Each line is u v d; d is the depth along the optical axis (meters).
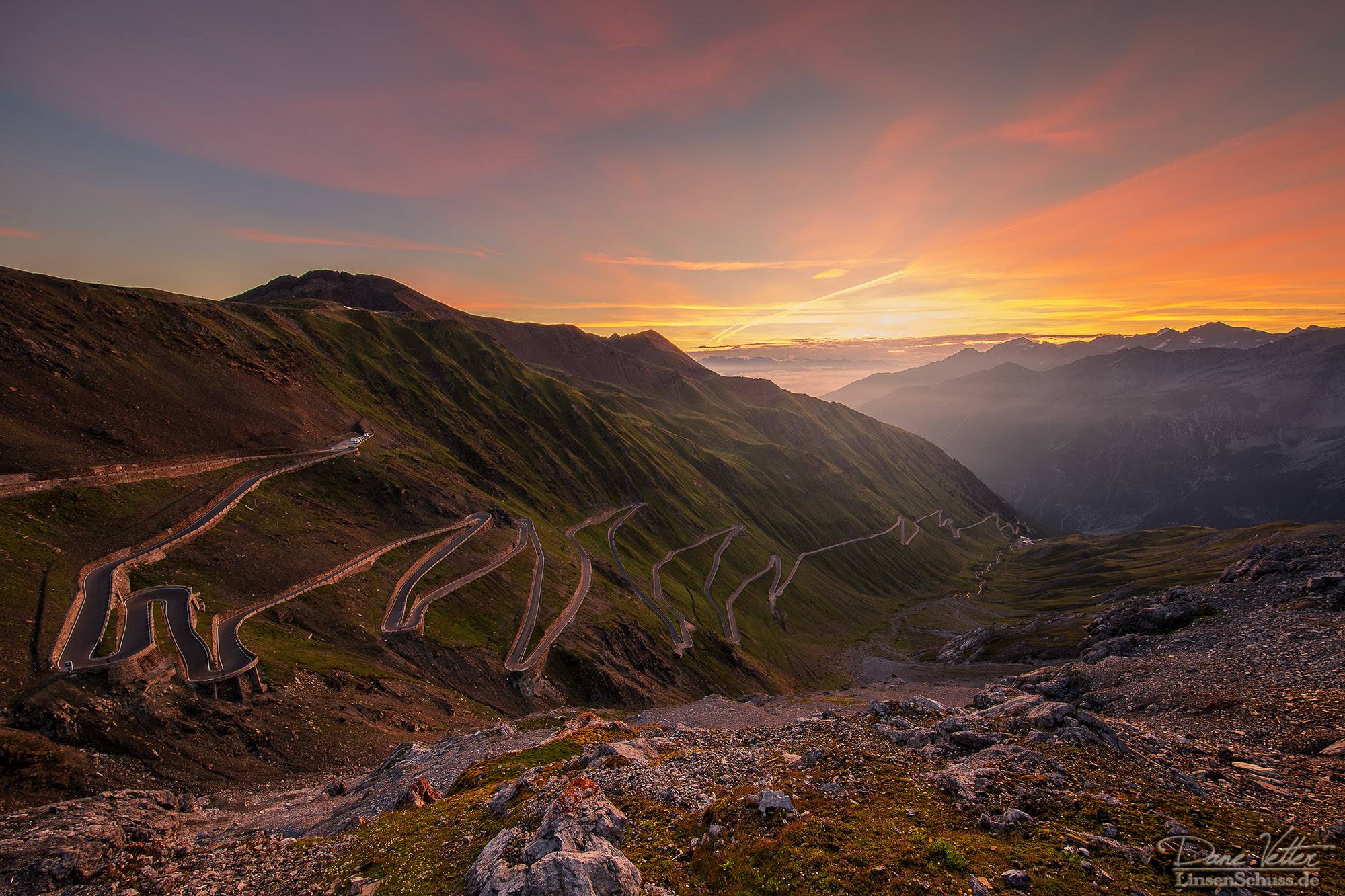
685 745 42.19
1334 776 31.66
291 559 107.38
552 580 152.88
